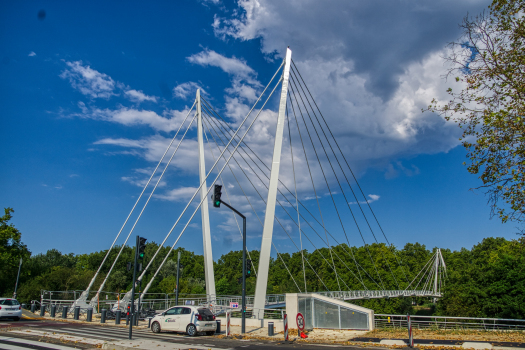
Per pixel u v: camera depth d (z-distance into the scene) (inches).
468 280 2112.5
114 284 2748.5
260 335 739.4
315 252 3939.5
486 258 3757.4
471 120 630.5
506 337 641.6
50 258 3430.1
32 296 1782.7
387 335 708.7
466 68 637.9
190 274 3870.6
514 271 1737.2
